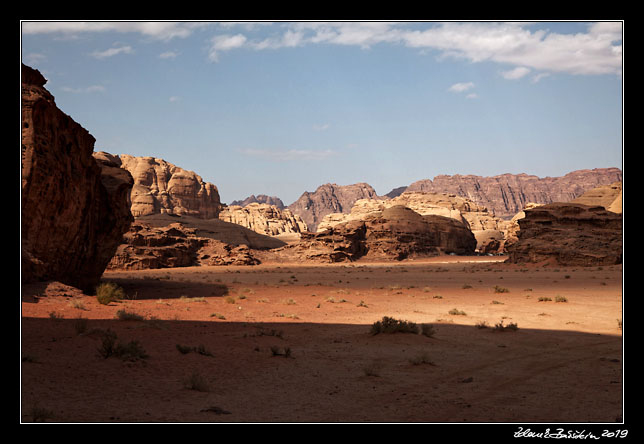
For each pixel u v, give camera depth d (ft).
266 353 59.11
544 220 423.64
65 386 40.37
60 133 112.06
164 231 537.65
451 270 395.55
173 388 42.32
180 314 94.58
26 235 100.94
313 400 40.34
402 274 328.29
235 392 42.29
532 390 43.80
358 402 39.91
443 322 91.45
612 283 192.03
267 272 392.68
